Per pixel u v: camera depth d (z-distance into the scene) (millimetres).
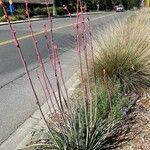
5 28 23297
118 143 4367
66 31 20406
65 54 11656
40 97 6891
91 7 67375
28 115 5980
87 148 4113
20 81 8180
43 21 33375
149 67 6570
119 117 4793
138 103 5699
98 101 5020
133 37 7109
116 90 5719
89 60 6676
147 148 4246
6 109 6320
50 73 8969
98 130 4207
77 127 4215
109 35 7398
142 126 4773
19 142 4902
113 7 71375
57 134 4160
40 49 13055
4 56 11523
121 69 6371
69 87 7324
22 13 41875
